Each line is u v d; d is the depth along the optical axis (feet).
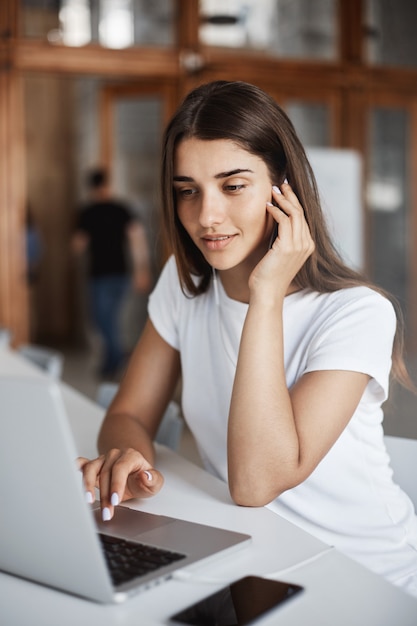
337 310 4.27
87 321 30.01
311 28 21.65
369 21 22.30
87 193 29.60
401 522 4.27
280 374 3.93
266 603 2.83
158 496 4.21
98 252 22.49
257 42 21.02
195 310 4.91
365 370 4.07
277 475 3.87
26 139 30.53
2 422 2.81
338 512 4.22
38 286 31.30
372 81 22.33
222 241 4.23
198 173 4.16
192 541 3.41
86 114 29.19
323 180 19.62
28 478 2.83
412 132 23.15
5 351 10.59
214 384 4.77
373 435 4.33
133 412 5.05
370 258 23.38
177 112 4.26
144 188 22.08
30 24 19.12
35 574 3.03
